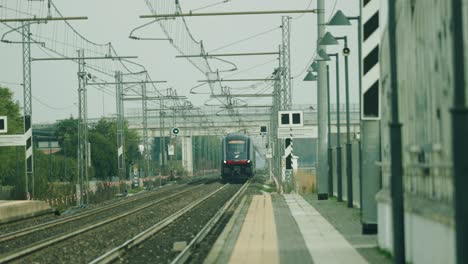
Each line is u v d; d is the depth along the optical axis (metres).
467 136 14.61
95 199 87.75
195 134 190.38
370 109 35.16
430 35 21.45
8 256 32.50
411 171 24.83
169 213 62.34
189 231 45.81
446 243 18.67
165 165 160.00
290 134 71.50
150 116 182.88
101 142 177.62
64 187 93.25
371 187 36.22
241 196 84.62
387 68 29.66
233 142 135.50
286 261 27.52
